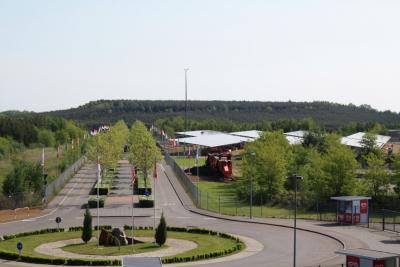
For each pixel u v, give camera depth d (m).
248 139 191.12
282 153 117.19
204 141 189.75
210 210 97.62
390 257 46.97
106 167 133.62
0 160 167.00
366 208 83.00
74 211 97.06
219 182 137.62
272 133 135.25
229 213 94.69
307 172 111.44
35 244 69.38
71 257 61.94
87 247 67.38
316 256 62.62
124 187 127.75
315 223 84.12
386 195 98.75
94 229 79.69
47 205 103.50
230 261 60.88
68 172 141.25
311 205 101.19
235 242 70.38
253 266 58.38
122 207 101.19
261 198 105.69
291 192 112.00
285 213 95.12
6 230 80.00
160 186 126.69
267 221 86.19
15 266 59.00
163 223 67.75
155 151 122.00
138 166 122.25
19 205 100.31
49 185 110.94
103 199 102.50
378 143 160.75
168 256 61.88
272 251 65.75
